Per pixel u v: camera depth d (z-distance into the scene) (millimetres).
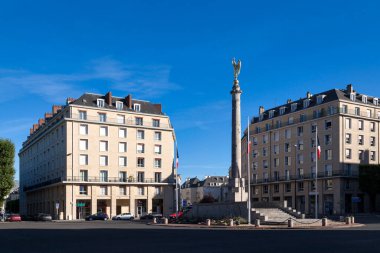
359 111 74500
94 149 71125
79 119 70250
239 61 42906
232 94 42812
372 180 67000
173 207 77062
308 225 33344
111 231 30656
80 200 69500
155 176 76438
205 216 42969
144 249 17172
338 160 70812
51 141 78625
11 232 31062
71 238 24016
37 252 16594
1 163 62438
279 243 19344
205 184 139375
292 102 85438
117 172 72688
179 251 16328
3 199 63562
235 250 16547
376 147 75812
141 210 74438
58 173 73000
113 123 72875
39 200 85312
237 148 42062
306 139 77812
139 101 79125
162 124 78125
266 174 86562
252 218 37312
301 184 77938
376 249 16594
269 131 86375
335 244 18656
